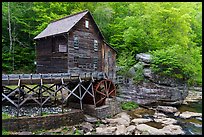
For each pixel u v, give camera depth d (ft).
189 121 66.44
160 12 99.40
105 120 62.90
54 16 101.35
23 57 101.30
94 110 64.90
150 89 85.40
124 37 101.40
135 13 114.62
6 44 103.30
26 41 109.09
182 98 89.15
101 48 87.35
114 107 71.72
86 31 80.59
